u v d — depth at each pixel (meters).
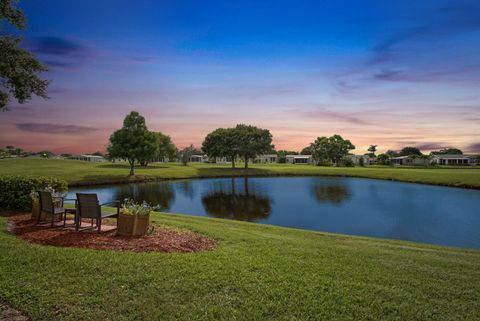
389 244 9.87
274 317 3.94
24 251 5.91
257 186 37.53
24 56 12.80
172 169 60.31
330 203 24.41
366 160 112.88
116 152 44.03
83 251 6.06
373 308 4.29
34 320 3.65
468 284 5.46
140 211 7.86
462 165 91.44
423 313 4.22
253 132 70.06
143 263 5.48
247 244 7.82
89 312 3.84
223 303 4.20
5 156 95.12
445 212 20.44
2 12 11.95
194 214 19.56
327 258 6.73
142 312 3.90
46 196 8.57
